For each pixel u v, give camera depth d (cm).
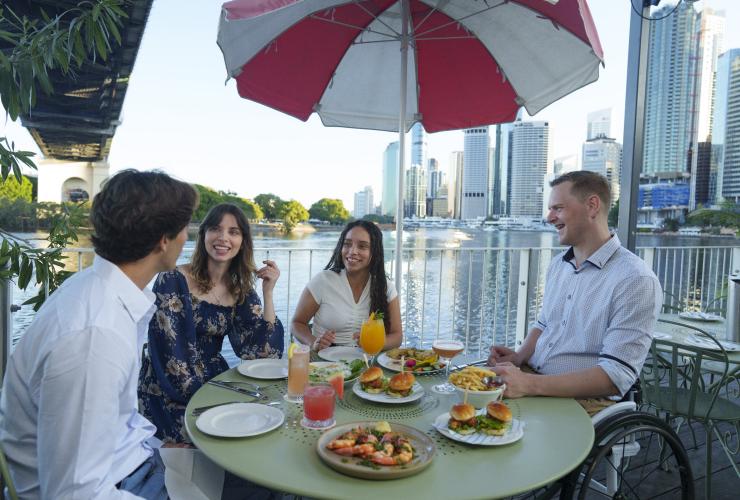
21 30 212
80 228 242
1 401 104
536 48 260
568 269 194
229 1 201
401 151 298
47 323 97
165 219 109
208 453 109
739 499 213
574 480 135
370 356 183
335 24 279
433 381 166
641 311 161
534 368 195
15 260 218
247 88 279
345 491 94
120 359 97
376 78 318
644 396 231
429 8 284
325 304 233
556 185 190
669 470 236
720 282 494
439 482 98
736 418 209
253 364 169
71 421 90
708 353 207
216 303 204
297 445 114
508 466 106
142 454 131
